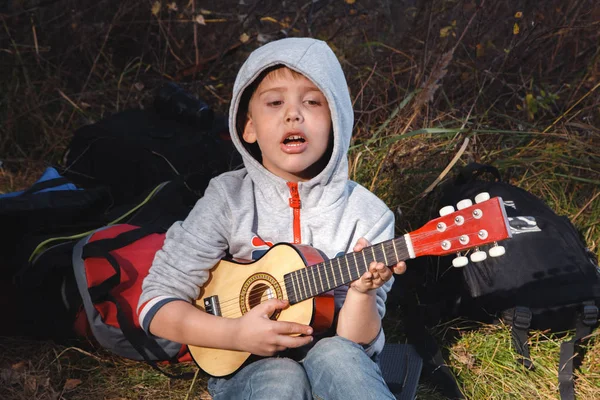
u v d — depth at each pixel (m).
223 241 2.35
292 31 5.11
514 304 2.96
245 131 2.45
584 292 2.92
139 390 2.82
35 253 2.90
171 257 2.30
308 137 2.27
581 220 3.70
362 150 3.91
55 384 2.85
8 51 5.06
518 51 4.62
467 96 4.58
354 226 2.32
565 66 4.81
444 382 2.78
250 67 2.30
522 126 4.27
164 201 3.25
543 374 2.89
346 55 4.97
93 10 5.55
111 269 2.83
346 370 1.98
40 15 5.45
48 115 4.84
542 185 3.90
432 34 4.75
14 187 4.28
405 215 3.65
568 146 4.09
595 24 4.59
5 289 2.95
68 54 5.30
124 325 2.76
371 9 5.25
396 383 2.59
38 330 2.96
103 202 3.37
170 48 5.22
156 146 3.63
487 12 4.71
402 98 4.40
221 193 2.38
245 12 5.22
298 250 2.18
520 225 3.11
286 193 2.35
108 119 3.89
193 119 3.79
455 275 3.09
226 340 2.14
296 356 2.19
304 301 2.15
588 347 2.99
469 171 3.47
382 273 1.99
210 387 2.29
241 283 2.26
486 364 2.93
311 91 2.29
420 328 3.01
